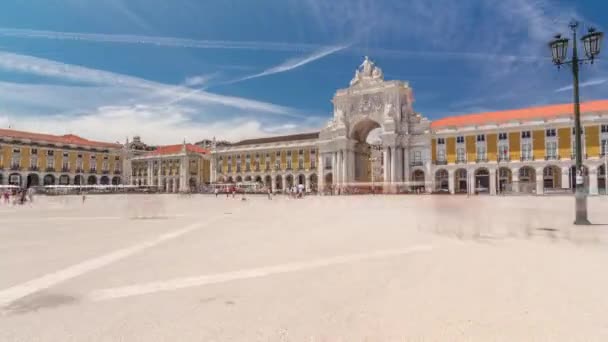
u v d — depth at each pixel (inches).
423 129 1692.9
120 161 2640.3
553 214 448.8
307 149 2092.8
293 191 1665.8
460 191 1594.5
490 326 106.3
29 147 2155.5
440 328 105.0
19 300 128.0
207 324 107.2
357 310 119.0
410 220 409.7
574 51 365.1
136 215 512.1
